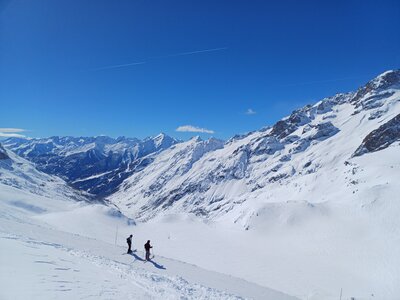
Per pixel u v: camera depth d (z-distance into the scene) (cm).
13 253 1806
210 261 6538
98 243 3872
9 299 1059
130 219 10481
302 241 7944
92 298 1293
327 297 4872
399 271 5794
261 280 5562
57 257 2092
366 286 5497
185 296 1853
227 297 2170
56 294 1220
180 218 10788
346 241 7444
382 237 7169
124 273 2167
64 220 8950
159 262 3394
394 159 17188
